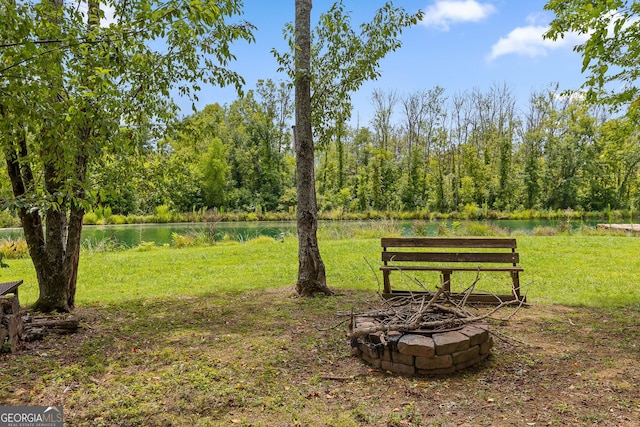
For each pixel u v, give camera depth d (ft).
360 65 23.89
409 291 21.25
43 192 14.51
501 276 28.22
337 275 29.68
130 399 10.76
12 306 14.66
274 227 98.73
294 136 22.91
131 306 21.07
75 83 15.16
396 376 12.13
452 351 12.23
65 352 14.29
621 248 39.73
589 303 20.36
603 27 13.58
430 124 155.22
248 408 10.36
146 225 101.04
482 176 138.72
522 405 10.34
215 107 159.74
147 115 19.63
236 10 16.21
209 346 14.85
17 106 11.46
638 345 14.37
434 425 9.44
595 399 10.61
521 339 15.15
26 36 11.83
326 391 11.27
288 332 16.40
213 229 64.03
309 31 22.90
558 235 56.85
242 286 26.18
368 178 142.31
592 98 19.61
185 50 18.80
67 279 19.49
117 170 20.66
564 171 130.93
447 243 21.07
